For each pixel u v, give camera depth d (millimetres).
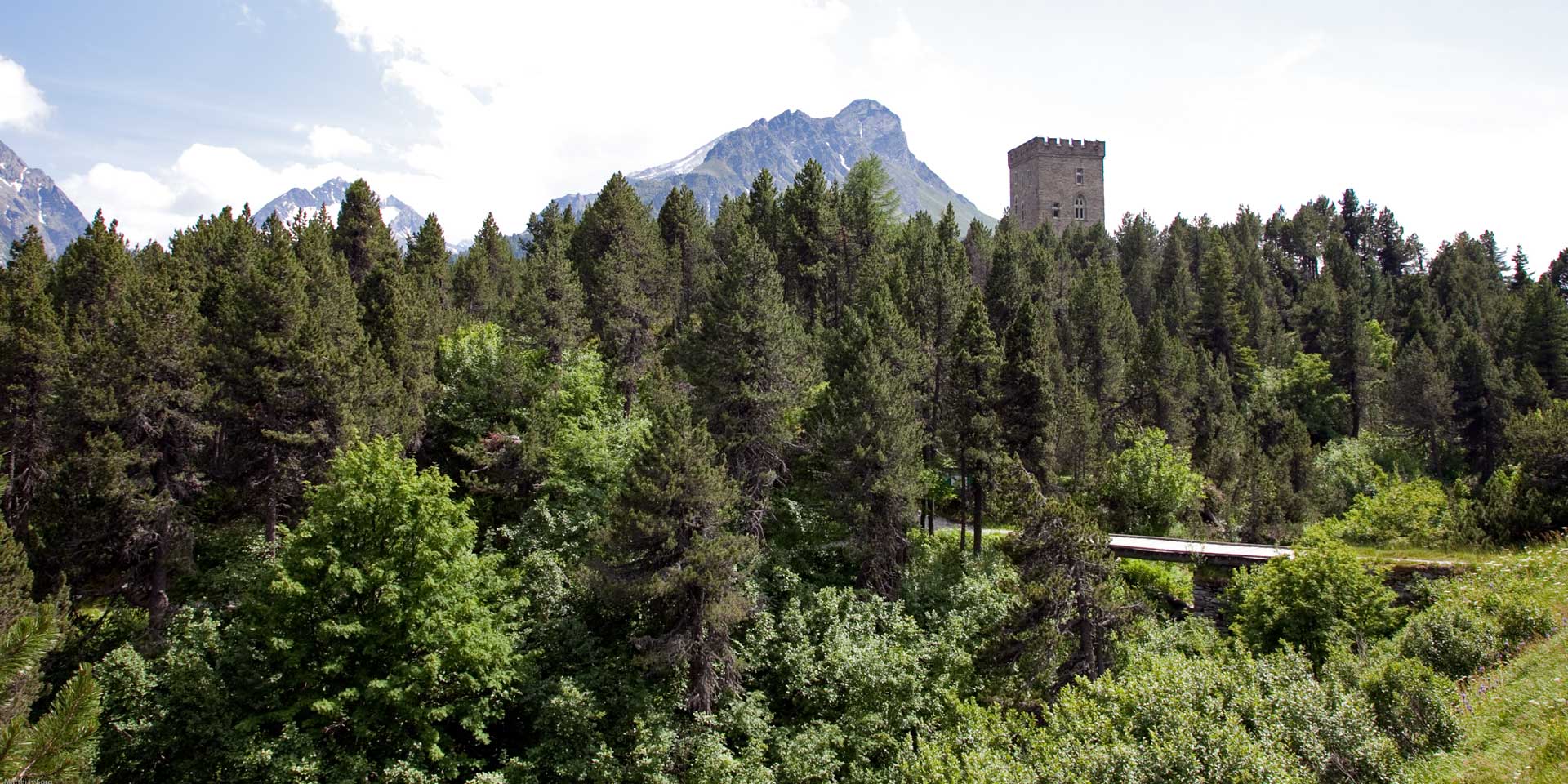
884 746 28312
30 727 8242
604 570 29688
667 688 30000
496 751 30000
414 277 62969
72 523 31672
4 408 37438
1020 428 43125
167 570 33281
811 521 40156
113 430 32500
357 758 25719
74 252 51500
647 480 29188
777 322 38469
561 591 33406
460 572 29047
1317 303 87375
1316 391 76500
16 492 36562
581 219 75812
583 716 27969
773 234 69375
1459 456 64938
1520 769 13586
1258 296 87188
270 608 26906
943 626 33594
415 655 27797
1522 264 106750
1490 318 85188
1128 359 69062
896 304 53656
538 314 51156
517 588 34531
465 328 58406
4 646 8383
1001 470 29359
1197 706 17922
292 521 39281
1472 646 19875
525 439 41875
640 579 28859
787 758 27922
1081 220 126625
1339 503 58156
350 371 36156
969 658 30188
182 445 34625
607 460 40094
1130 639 27562
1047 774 17797
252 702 27672
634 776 27219
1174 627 31562
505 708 30719
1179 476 51531
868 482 35688
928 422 46500
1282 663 19141
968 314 43188
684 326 60938
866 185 82562
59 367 35625
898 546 37469
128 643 29859
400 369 44781
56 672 30344
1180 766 15336
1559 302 68312
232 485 36969
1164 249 111062
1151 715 18109
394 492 28344
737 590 31141
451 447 47469
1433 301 93375
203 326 39500
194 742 26984
